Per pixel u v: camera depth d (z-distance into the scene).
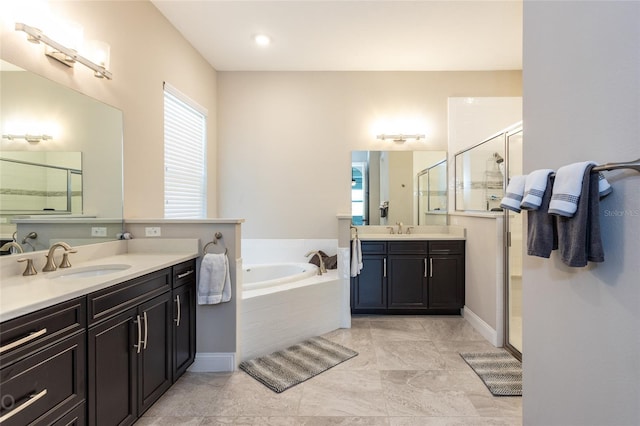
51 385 1.19
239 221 2.40
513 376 2.27
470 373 2.33
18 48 1.59
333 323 3.18
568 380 1.11
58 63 1.81
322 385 2.16
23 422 1.08
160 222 2.38
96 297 1.42
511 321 2.74
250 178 4.07
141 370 1.73
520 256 2.62
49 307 1.18
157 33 2.75
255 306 2.57
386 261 3.55
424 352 2.67
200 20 2.92
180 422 1.78
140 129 2.54
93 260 2.04
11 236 1.58
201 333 2.37
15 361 1.05
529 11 1.33
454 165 4.04
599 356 0.97
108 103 2.19
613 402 0.92
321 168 4.07
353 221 4.09
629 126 0.86
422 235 3.77
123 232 2.35
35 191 1.70
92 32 2.04
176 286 2.11
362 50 3.48
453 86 4.02
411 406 1.94
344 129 4.06
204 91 3.69
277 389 2.10
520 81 3.99
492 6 2.71
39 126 1.71
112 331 1.51
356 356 2.60
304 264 3.76
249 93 4.04
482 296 3.09
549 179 1.12
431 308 3.56
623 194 0.89
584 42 1.02
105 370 1.47
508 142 3.03
